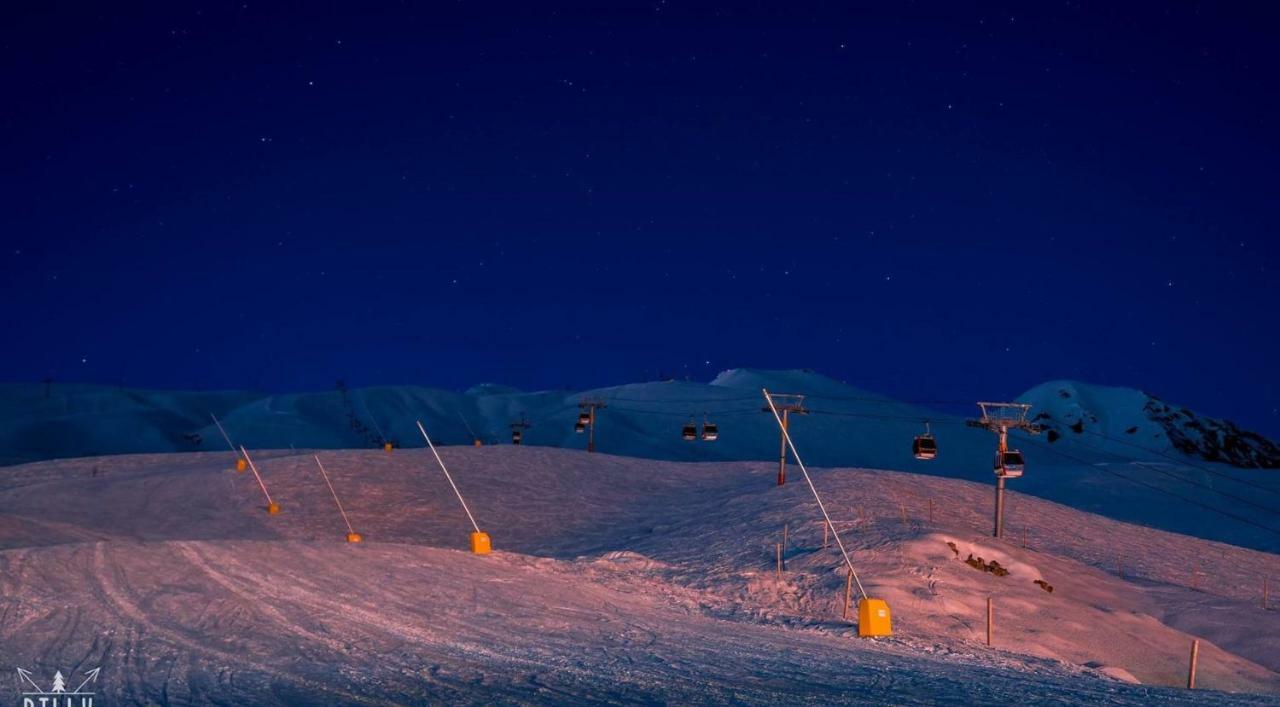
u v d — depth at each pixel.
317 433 175.50
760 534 39.91
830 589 28.20
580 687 11.65
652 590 24.86
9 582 18.36
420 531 47.03
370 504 52.28
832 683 12.70
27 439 159.38
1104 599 33.69
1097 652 25.64
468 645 15.16
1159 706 11.40
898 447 174.25
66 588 18.09
